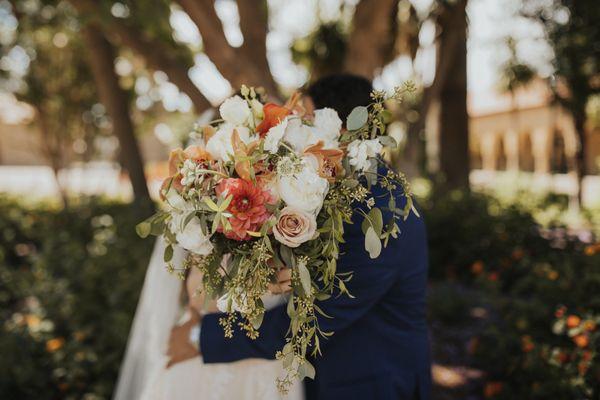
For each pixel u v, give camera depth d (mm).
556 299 2900
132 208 6332
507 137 23250
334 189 1166
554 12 7742
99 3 3609
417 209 1307
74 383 2607
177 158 1172
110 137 12391
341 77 1483
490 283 3658
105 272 3676
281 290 1233
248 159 1080
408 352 1428
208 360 1415
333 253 1113
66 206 7730
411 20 7672
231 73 3068
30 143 10602
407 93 1264
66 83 9438
